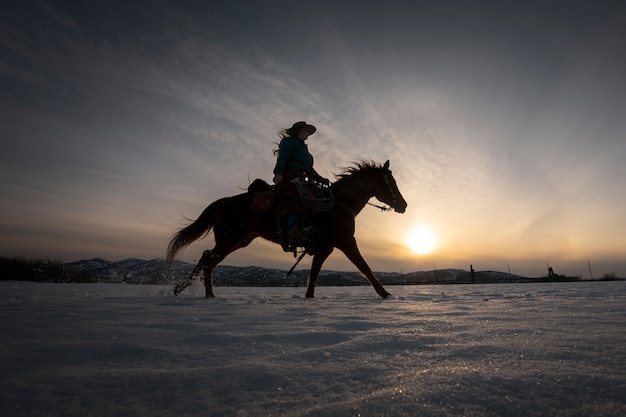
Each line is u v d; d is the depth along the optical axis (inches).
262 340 58.5
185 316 89.5
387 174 195.8
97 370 41.1
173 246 191.3
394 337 58.1
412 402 29.2
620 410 27.0
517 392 30.9
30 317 86.4
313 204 169.8
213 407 30.0
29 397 32.7
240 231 179.9
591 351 46.4
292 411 28.6
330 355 47.0
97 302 131.5
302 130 190.9
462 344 52.0
